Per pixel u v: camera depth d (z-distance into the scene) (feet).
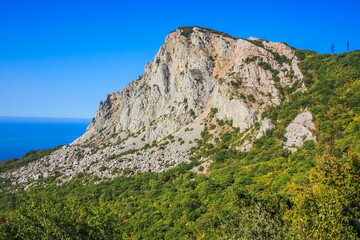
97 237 113.80
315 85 335.47
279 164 237.45
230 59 465.47
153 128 462.60
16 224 120.16
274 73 395.34
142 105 539.29
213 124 386.32
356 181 103.86
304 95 330.54
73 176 371.35
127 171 345.31
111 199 277.44
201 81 453.99
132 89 651.25
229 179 237.04
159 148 395.55
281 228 99.55
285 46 436.35
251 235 99.81
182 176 298.76
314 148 237.04
